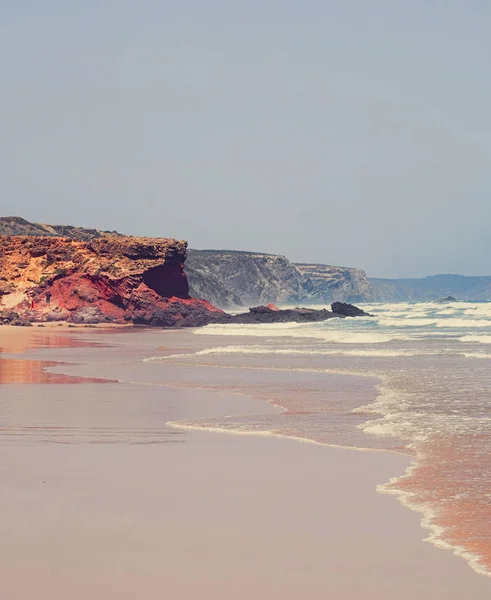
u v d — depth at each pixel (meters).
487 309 127.69
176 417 23.91
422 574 10.27
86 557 10.84
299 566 10.55
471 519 12.66
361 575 10.23
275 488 14.65
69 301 125.25
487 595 9.58
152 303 120.62
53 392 30.88
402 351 50.41
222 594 9.63
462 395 28.41
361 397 28.58
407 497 14.00
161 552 11.05
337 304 118.00
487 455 17.72
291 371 38.97
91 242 131.50
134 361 47.09
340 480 15.31
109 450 18.45
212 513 12.96
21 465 16.69
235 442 19.56
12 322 117.62
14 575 10.18
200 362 45.47
